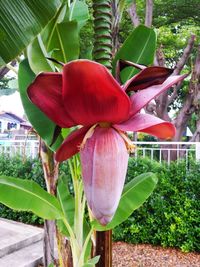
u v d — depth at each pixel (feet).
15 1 1.87
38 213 2.87
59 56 2.38
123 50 2.36
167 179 8.64
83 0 3.49
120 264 7.68
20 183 2.93
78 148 1.50
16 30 1.85
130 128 1.41
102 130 1.44
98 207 1.40
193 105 15.30
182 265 7.61
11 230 8.78
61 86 1.39
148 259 7.93
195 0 15.47
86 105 1.36
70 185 7.97
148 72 1.45
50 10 1.92
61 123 1.47
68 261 3.10
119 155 1.42
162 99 14.65
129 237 8.87
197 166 8.86
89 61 1.24
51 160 2.99
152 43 2.37
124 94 1.32
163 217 8.59
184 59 13.48
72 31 2.38
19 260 7.18
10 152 11.91
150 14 13.15
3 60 1.84
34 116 2.35
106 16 1.75
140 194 3.19
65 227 3.04
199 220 8.28
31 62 2.26
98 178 1.39
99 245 2.65
